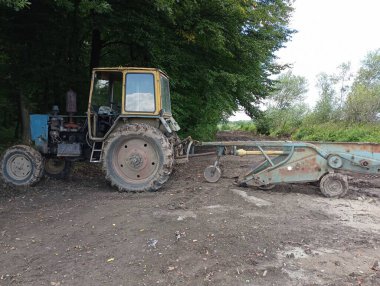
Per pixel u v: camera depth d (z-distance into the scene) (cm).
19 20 938
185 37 1048
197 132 1350
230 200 614
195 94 1258
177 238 442
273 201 616
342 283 348
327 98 2803
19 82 991
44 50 1011
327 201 631
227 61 1240
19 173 718
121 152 696
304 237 460
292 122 3081
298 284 347
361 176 930
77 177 820
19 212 552
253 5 1178
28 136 900
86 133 761
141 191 682
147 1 900
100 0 800
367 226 509
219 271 368
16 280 350
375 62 2936
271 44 1383
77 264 382
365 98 2445
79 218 519
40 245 429
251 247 424
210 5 1024
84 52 1174
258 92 1606
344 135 2139
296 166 677
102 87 746
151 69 714
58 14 962
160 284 344
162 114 715
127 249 416
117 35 1019
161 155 683
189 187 709
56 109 786
